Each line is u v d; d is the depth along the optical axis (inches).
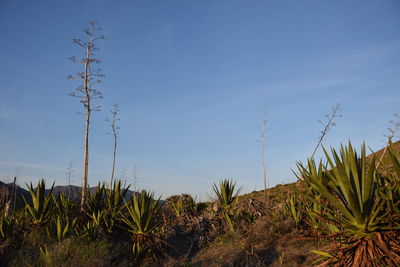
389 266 236.7
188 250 570.9
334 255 278.2
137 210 530.6
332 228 302.2
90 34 631.2
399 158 249.0
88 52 629.9
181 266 500.4
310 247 481.7
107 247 505.4
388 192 264.1
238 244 539.2
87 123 629.0
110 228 564.4
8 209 602.5
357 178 253.6
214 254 521.7
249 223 645.3
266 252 496.1
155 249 539.5
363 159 263.6
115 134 1040.2
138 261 510.3
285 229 562.6
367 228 247.6
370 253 246.5
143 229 532.7
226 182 738.8
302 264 428.1
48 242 503.8
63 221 561.0
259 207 687.1
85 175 615.8
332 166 267.6
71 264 434.6
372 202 257.0
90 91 627.8
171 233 627.8
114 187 643.5
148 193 558.3
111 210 610.5
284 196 767.1
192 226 672.4
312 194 438.9
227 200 726.5
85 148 621.3
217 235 626.5
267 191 1025.5
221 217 679.1
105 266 462.9
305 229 527.8
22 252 466.6
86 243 502.9
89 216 598.2
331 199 260.8
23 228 534.3
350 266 262.1
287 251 478.0
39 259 447.8
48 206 566.9
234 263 475.2
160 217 666.2
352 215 256.4
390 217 234.7
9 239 481.4
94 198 628.1
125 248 540.7
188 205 745.6
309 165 432.8
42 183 562.6
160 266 500.4
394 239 245.3
